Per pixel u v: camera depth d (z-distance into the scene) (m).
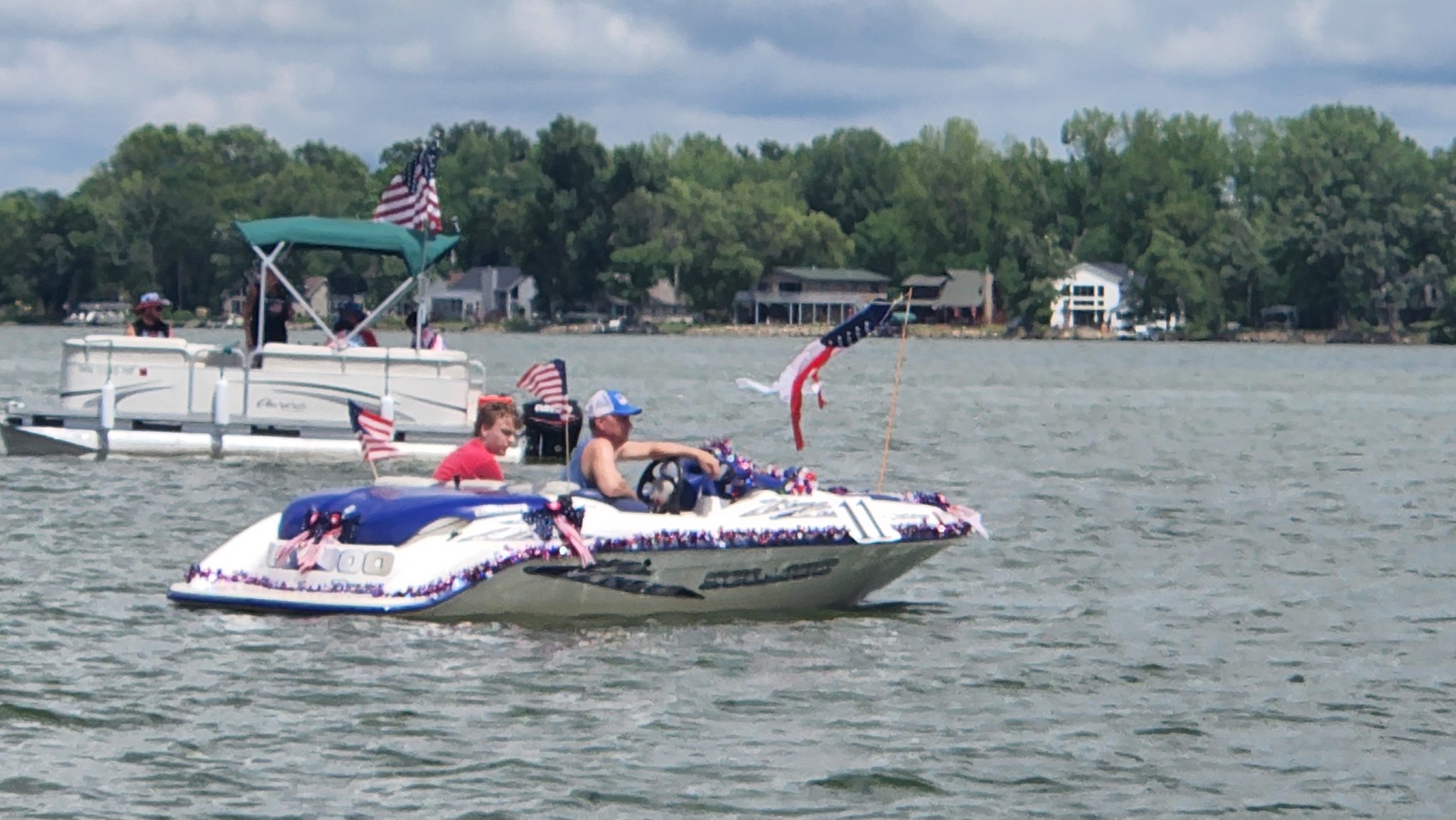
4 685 19.12
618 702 19.23
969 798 16.45
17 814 15.38
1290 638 23.47
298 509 23.25
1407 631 24.02
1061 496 38.88
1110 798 16.56
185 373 42.09
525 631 22.11
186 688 19.23
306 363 42.28
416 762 17.03
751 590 23.59
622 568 22.62
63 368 41.97
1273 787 16.97
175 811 15.59
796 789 16.56
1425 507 37.88
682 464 23.66
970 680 20.72
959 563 28.89
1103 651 22.42
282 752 17.20
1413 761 17.83
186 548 28.11
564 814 15.77
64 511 32.06
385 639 21.42
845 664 21.27
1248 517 35.69
